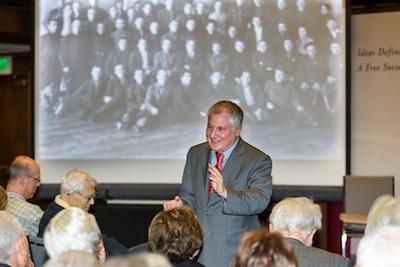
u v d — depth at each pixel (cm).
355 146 1327
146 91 1307
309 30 1280
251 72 1290
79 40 1308
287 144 1291
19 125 1883
